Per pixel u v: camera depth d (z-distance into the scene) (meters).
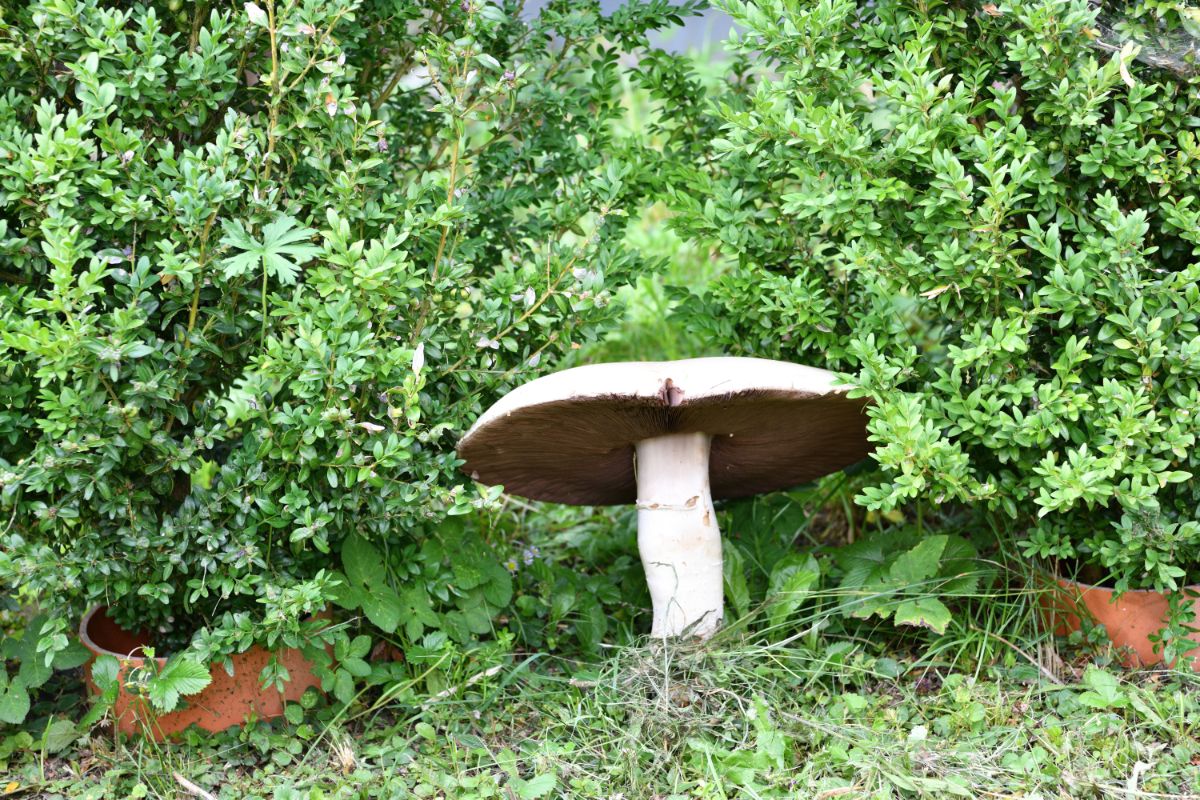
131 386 2.67
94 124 2.81
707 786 2.60
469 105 2.90
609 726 2.89
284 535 2.97
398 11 3.10
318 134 2.86
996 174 2.70
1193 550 2.90
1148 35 2.82
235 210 2.83
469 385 3.19
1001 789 2.62
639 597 3.56
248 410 2.70
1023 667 3.09
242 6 2.90
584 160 3.40
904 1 2.95
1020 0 2.72
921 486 2.74
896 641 3.31
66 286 2.39
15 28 2.63
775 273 3.29
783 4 2.96
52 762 2.86
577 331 3.22
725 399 2.73
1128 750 2.72
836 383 2.85
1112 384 2.73
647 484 3.13
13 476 2.54
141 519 2.76
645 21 3.38
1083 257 2.73
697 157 3.54
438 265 2.93
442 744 2.90
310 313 2.69
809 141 2.87
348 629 3.20
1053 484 2.71
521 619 3.45
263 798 2.69
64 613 2.82
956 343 3.34
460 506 2.85
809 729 2.85
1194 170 2.83
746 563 3.55
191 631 3.07
